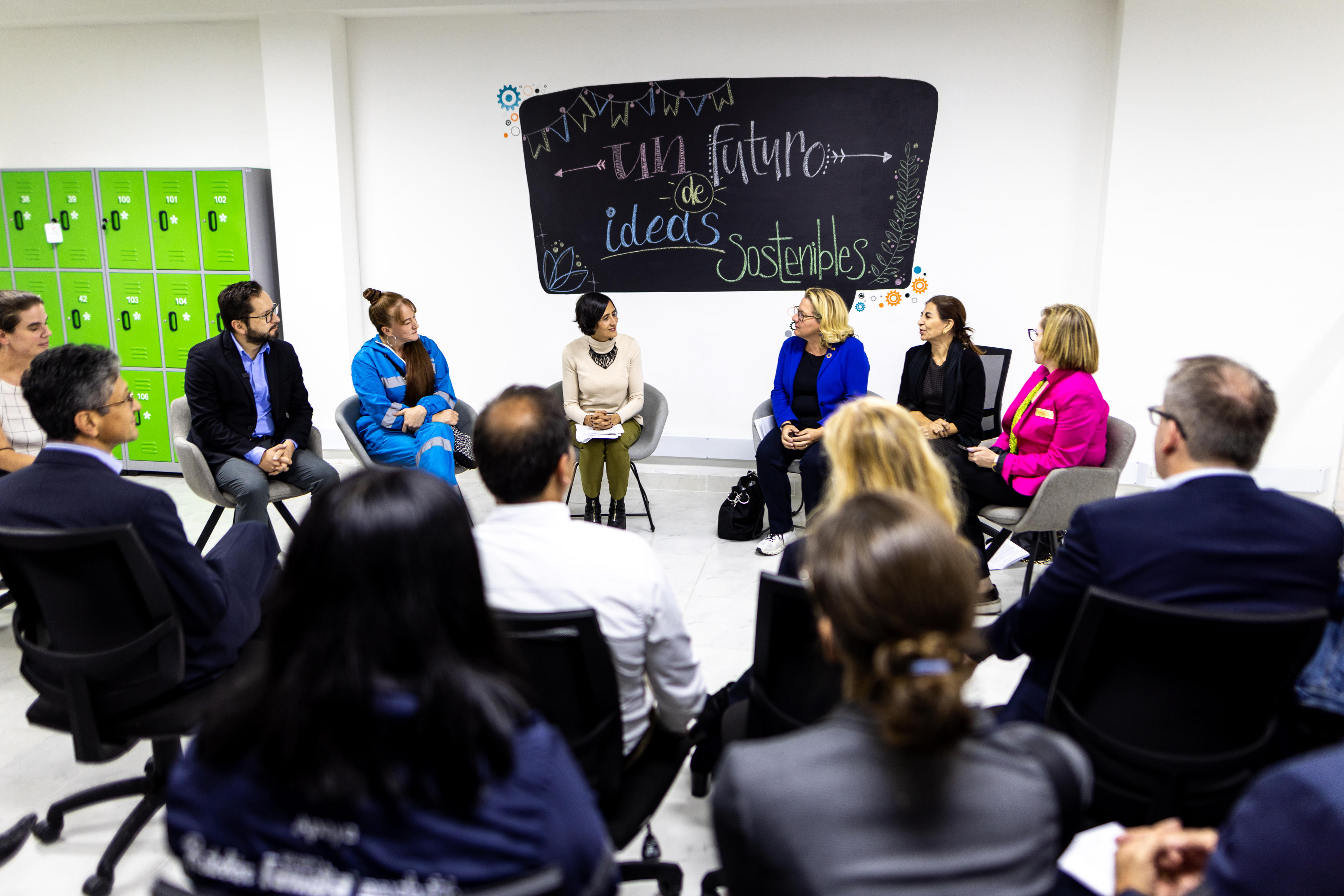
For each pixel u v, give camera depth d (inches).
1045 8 163.0
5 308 108.8
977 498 127.0
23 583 69.7
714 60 174.1
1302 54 152.8
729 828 33.0
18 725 98.3
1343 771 28.3
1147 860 41.6
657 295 185.2
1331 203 157.4
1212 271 162.9
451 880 29.8
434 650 31.3
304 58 178.7
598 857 32.9
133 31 191.6
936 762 31.9
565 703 57.0
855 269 177.9
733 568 146.8
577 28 176.6
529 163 183.6
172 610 67.9
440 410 151.6
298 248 187.0
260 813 30.5
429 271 191.5
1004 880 31.3
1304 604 53.4
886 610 32.7
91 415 68.7
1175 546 54.1
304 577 32.0
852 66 170.6
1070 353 117.8
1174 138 159.2
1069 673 55.8
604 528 60.0
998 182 170.9
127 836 73.5
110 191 188.4
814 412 153.0
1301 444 166.2
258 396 140.1
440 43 181.2
